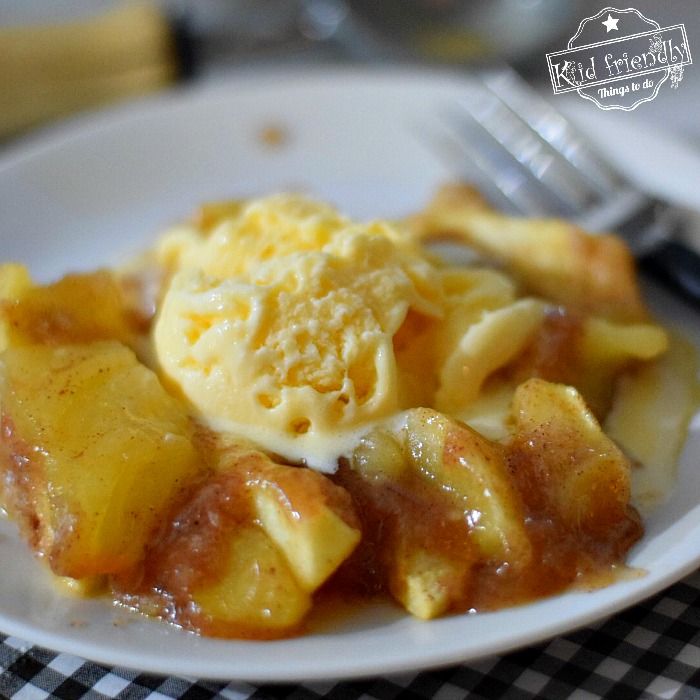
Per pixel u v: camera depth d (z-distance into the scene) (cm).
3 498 27
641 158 37
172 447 25
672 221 33
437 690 24
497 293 29
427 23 45
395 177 39
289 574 24
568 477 25
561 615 23
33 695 24
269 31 48
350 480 26
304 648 24
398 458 26
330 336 27
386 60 45
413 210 37
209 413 27
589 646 24
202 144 39
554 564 25
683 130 39
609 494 25
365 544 25
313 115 40
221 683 24
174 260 32
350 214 38
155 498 25
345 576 25
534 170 37
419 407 27
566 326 29
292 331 27
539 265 32
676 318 32
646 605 25
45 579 25
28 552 26
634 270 32
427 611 24
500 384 28
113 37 43
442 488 25
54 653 25
